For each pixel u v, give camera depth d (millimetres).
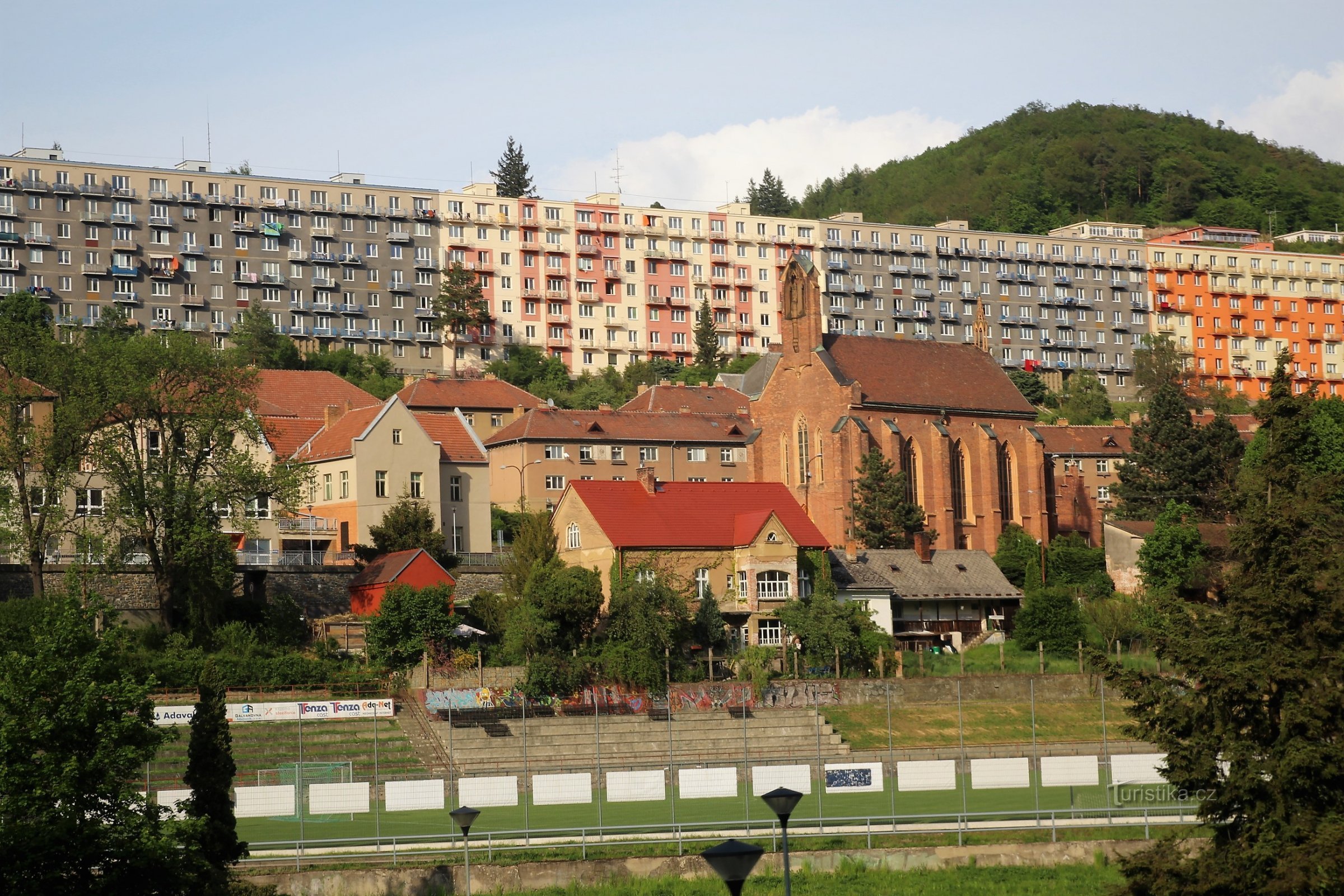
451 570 113125
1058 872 59094
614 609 97312
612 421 159500
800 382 143375
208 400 99688
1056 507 159500
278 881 55500
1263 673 45875
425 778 68875
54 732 46156
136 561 102250
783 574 109812
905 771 70250
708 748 87312
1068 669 105125
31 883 43281
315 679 89688
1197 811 48438
